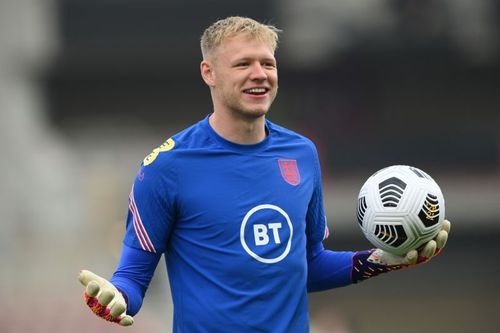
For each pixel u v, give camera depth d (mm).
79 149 94938
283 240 13422
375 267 14523
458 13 104625
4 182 68000
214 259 13305
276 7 107812
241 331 13172
